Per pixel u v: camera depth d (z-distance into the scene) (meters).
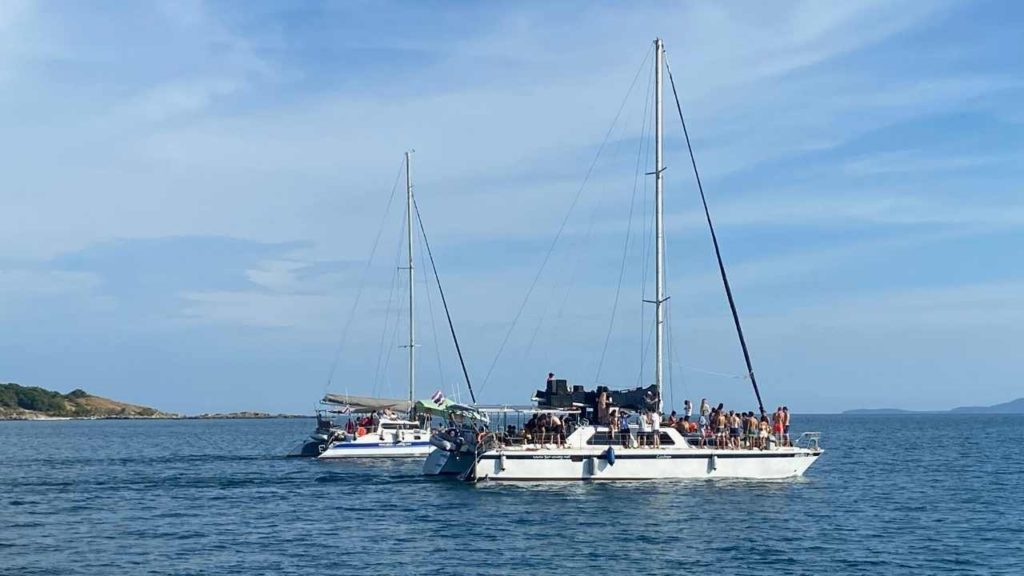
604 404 43.94
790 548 30.97
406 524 35.53
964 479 54.28
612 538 32.28
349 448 64.25
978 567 28.61
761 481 44.44
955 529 35.06
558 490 41.97
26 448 95.94
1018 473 58.78
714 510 37.72
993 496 45.19
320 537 33.16
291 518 37.34
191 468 62.25
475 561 29.08
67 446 101.00
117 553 30.55
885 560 29.41
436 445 50.66
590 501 39.56
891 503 42.00
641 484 43.25
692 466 43.88
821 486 45.47
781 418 45.81
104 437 130.88
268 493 45.25
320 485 48.50
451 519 36.31
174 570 28.05
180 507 40.75
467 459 49.06
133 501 42.88
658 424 43.66
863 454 79.62
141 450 90.88
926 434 139.12
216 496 44.47
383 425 65.62
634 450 43.38
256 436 136.00
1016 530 34.94
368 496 43.53
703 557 29.50
